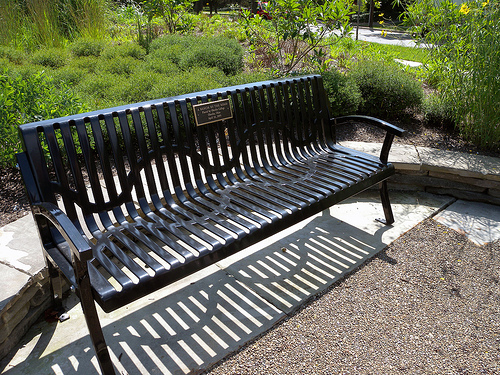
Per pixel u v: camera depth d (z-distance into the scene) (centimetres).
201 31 838
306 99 295
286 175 263
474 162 351
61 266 172
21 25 656
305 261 263
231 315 217
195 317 216
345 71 596
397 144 396
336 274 251
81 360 188
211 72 487
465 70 397
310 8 488
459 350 198
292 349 196
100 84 461
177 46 602
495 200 338
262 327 209
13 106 319
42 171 181
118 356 190
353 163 278
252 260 265
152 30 769
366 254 272
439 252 276
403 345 200
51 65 551
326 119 309
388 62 640
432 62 549
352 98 438
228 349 195
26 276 198
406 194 358
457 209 335
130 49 604
